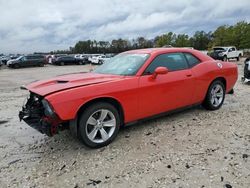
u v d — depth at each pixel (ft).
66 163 12.55
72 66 117.70
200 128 16.49
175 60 17.43
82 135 13.41
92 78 14.99
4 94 32.91
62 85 13.69
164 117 18.71
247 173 11.07
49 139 15.69
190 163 12.05
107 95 13.82
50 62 134.82
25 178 11.37
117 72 16.17
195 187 10.18
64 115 12.57
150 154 13.11
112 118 14.38
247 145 13.87
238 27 186.60
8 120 20.06
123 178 11.04
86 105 13.48
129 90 14.62
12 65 106.83
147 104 15.55
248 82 35.37
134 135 15.60
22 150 14.28
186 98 17.71
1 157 13.46
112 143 14.56
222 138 14.84
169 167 11.75
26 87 15.05
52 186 10.68
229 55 106.83
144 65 15.72
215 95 20.17
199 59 18.92
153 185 10.43
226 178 10.73
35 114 13.85
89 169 11.89
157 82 15.78
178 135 15.44
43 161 12.88
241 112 19.86
